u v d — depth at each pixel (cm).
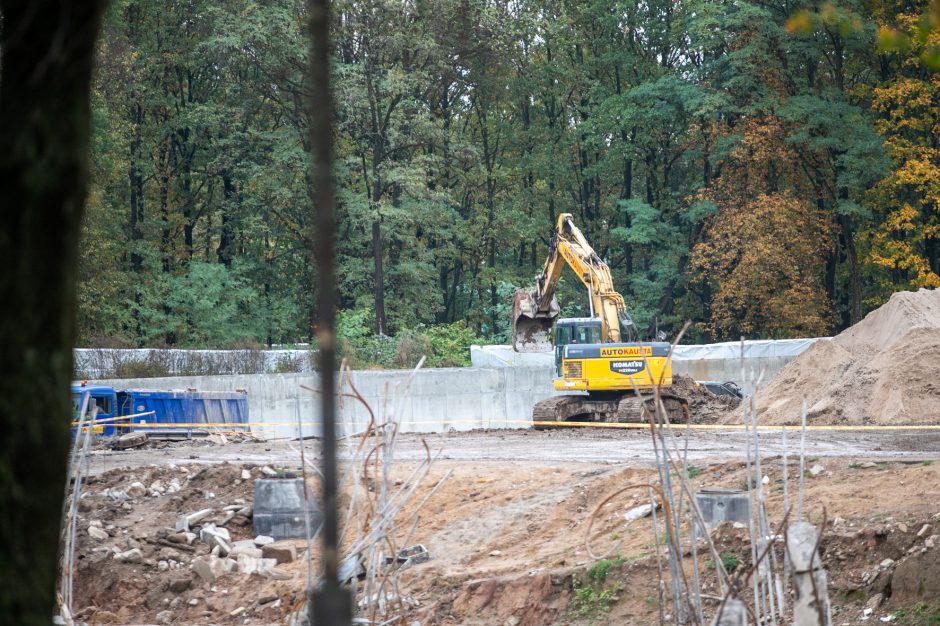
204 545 2731
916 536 1883
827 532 2008
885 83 7625
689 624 1277
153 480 3162
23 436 476
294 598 2339
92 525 2773
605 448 3772
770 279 7575
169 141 8544
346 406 5925
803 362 5059
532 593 2148
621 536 2341
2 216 477
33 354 478
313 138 326
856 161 7306
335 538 325
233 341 7281
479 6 7919
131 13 8194
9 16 484
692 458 3105
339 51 7969
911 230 7969
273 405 5800
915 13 6481
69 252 491
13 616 476
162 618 2375
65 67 482
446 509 2900
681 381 5325
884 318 5112
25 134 477
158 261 8006
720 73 8325
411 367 6944
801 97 7600
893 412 4281
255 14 7356
